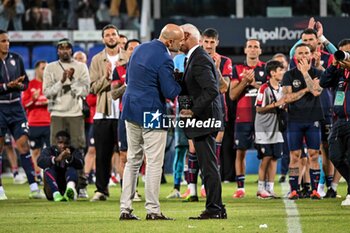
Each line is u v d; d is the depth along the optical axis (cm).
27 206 2542
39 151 3800
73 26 4747
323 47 3056
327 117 2742
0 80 2930
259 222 1944
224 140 3641
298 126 2658
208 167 1991
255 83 2844
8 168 4494
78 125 2894
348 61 2230
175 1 4684
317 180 2683
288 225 1881
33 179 2909
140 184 3603
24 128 2922
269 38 3972
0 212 2338
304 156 2762
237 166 2834
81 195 2898
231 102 3422
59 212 2317
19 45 4688
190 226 1861
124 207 2044
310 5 4569
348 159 2348
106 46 2788
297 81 2656
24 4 4784
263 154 2759
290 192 2739
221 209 2023
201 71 1955
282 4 4588
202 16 4688
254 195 2906
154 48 2003
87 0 4762
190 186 2666
